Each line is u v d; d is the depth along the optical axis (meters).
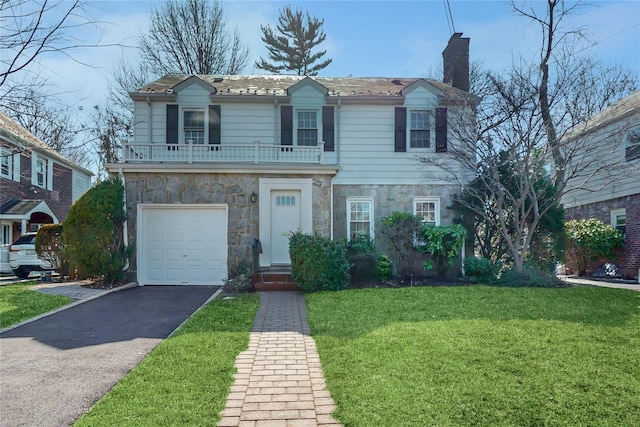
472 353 5.00
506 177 12.90
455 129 12.59
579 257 16.20
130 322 7.29
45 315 7.81
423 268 12.52
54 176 21.84
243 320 7.12
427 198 14.04
